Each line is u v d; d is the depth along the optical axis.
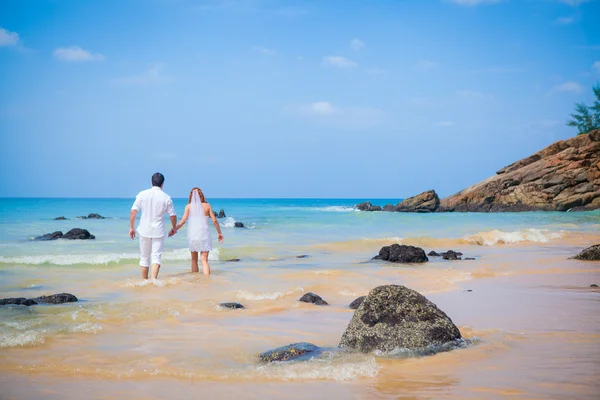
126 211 46.00
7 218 32.78
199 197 11.49
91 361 4.64
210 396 3.71
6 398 3.67
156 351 4.99
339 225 29.72
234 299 8.03
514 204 50.50
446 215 42.28
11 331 5.73
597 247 13.59
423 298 5.38
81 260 13.20
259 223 31.30
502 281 9.84
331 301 8.13
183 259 14.23
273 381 4.04
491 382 3.88
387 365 4.41
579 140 50.47
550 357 4.55
